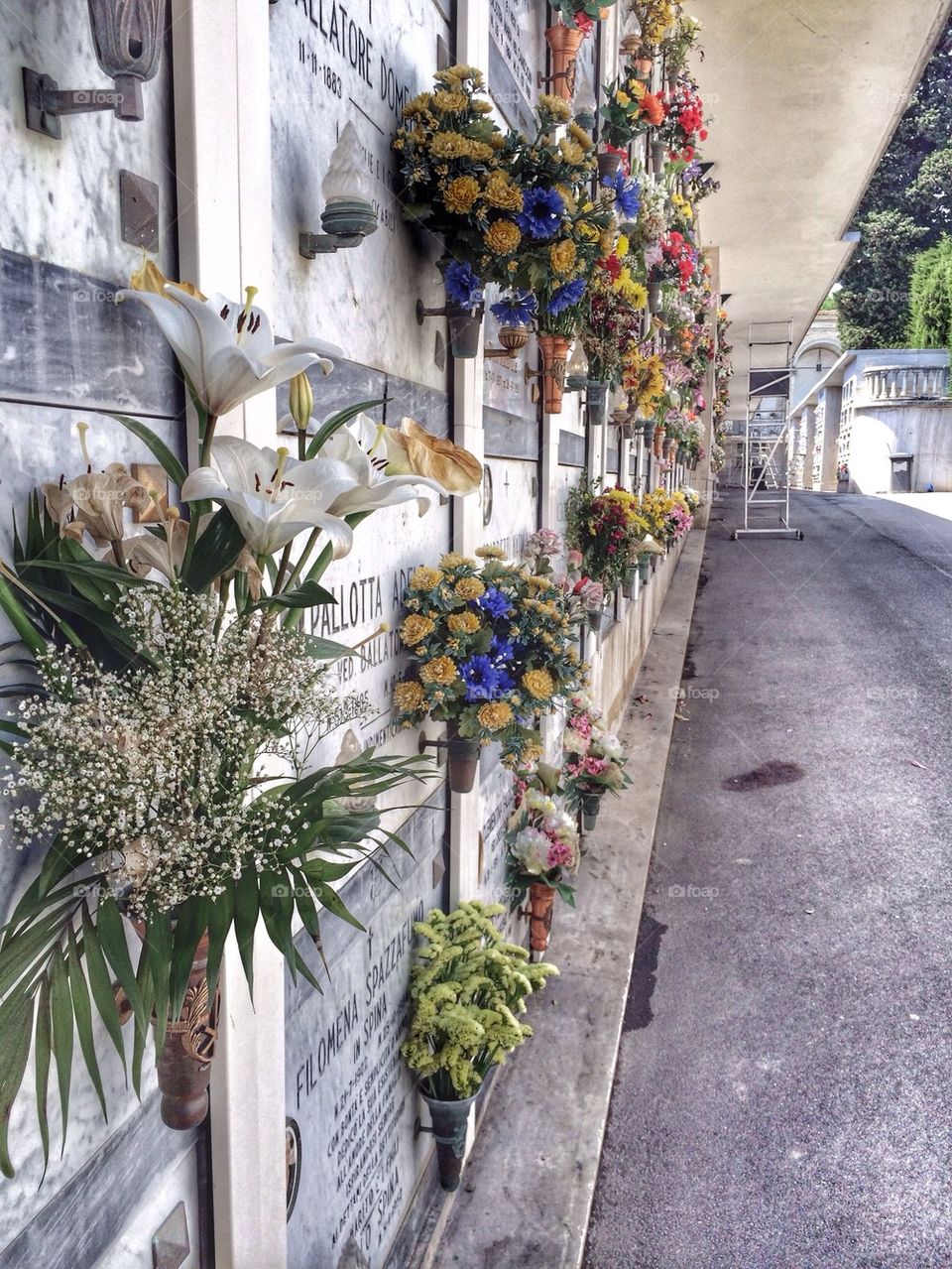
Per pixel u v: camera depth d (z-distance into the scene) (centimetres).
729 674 891
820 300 2239
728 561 1516
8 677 99
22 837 101
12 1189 103
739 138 1101
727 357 1942
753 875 512
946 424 2939
